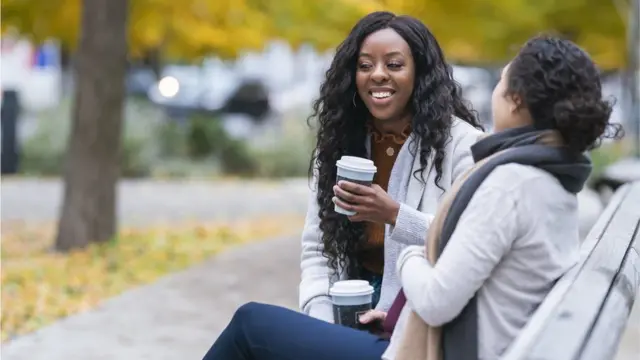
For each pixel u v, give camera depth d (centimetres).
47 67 4122
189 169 2853
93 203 1534
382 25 496
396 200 492
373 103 491
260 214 2108
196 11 2272
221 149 2989
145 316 1070
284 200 2388
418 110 489
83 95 1527
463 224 351
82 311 1095
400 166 495
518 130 369
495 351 354
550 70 362
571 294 339
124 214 2036
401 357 369
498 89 381
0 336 974
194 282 1264
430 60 493
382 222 451
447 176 486
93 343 948
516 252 356
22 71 4256
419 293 355
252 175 3005
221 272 1339
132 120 2855
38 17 2156
